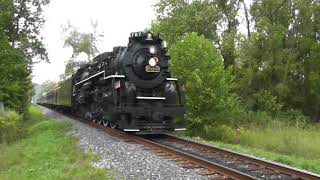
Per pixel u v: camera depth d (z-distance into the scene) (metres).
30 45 34.44
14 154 13.65
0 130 18.44
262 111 31.44
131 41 18.02
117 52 18.94
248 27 36.62
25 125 25.27
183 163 11.32
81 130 18.77
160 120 17.22
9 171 11.39
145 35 18.06
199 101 20.83
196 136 20.56
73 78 28.72
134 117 16.89
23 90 29.38
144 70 17.72
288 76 36.19
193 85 20.86
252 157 11.80
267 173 10.36
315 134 21.69
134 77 17.67
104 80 19.02
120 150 13.18
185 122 20.84
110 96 17.91
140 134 18.31
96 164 11.41
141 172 10.24
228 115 21.64
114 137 16.34
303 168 11.77
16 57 25.47
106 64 19.55
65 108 35.97
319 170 11.45
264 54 34.62
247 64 35.00
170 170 10.32
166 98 18.19
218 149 13.52
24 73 27.72
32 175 10.70
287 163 12.46
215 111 21.23
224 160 12.23
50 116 34.47
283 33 34.91
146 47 18.06
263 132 22.22
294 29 35.94
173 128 17.48
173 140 16.75
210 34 35.66
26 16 34.22
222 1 36.25
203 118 20.92
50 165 11.59
